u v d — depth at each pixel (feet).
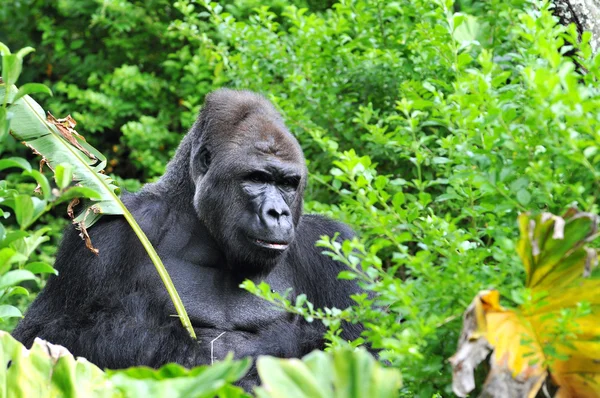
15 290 30.73
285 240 37.14
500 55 44.24
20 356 26.05
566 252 24.30
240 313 39.47
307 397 22.03
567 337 24.79
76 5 79.20
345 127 49.19
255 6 69.36
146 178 73.26
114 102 73.46
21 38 82.79
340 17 51.16
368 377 22.52
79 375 26.00
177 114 74.49
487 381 24.08
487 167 26.32
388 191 44.75
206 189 38.93
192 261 39.96
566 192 26.14
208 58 56.49
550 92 24.63
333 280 41.91
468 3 52.75
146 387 23.08
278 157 38.11
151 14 77.00
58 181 26.23
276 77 56.85
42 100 81.76
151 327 38.55
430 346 25.95
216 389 20.97
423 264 25.59
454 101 30.22
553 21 29.37
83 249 39.22
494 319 24.44
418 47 44.80
